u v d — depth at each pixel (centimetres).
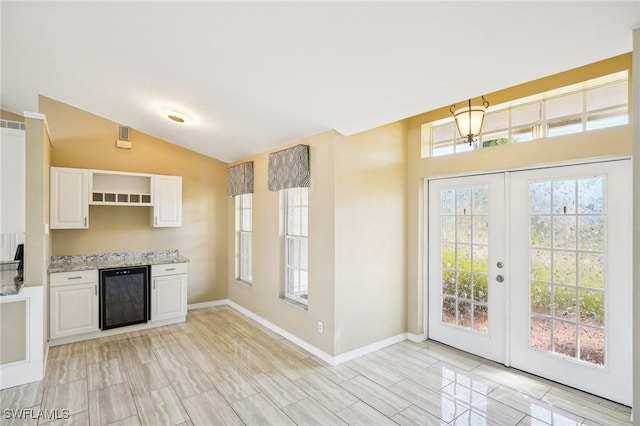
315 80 258
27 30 252
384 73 235
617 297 263
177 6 203
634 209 164
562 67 205
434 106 273
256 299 472
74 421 241
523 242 318
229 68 262
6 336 295
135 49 260
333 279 335
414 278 399
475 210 356
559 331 295
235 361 342
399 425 237
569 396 273
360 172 359
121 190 468
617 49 184
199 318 486
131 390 284
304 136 373
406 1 170
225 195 561
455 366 329
